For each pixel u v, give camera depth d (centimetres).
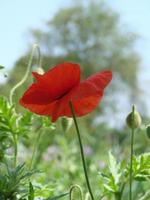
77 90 56
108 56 940
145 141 134
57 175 127
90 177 128
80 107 59
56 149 158
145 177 68
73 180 132
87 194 71
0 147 69
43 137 132
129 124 65
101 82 56
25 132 70
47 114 58
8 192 61
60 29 933
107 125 197
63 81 56
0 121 70
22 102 57
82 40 934
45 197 66
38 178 75
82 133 186
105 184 67
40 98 56
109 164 68
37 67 76
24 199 61
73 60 920
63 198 90
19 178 61
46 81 56
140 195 87
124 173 68
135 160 67
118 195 67
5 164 66
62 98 57
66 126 80
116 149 138
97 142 173
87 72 927
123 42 929
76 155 153
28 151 116
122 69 924
